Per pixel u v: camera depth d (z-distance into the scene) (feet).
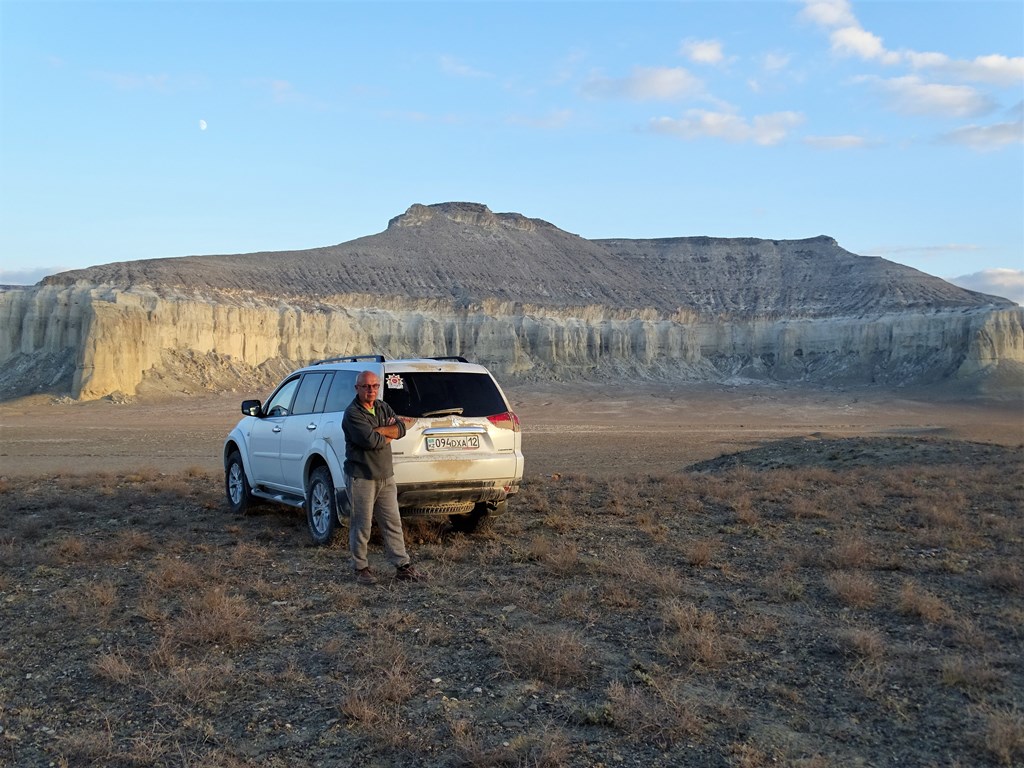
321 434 33.06
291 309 432.66
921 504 43.37
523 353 504.84
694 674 18.04
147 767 13.92
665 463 126.21
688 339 562.66
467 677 17.84
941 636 20.90
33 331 353.10
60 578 26.99
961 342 498.28
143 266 424.46
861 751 14.52
